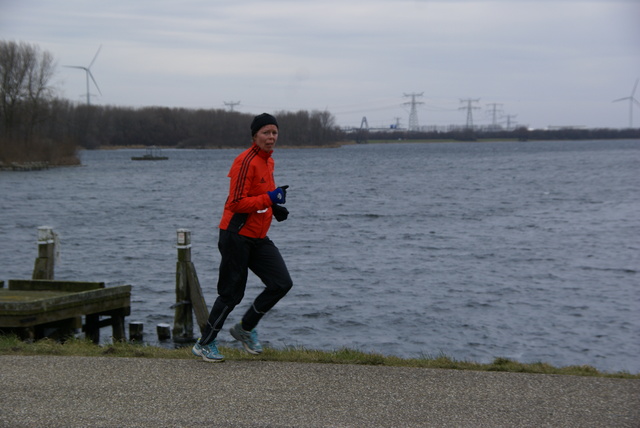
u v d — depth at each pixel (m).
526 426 4.27
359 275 16.73
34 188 50.41
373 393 4.87
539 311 13.30
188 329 10.86
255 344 5.92
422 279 16.27
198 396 4.80
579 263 18.30
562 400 4.74
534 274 16.89
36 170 78.19
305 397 4.79
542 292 14.93
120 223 28.47
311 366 5.57
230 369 5.48
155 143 190.62
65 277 16.62
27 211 33.66
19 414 4.43
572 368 5.86
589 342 11.34
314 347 10.88
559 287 15.44
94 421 4.32
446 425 4.28
